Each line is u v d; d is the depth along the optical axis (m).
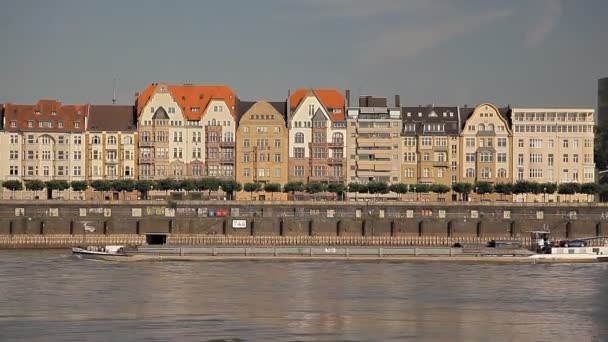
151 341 191.38
